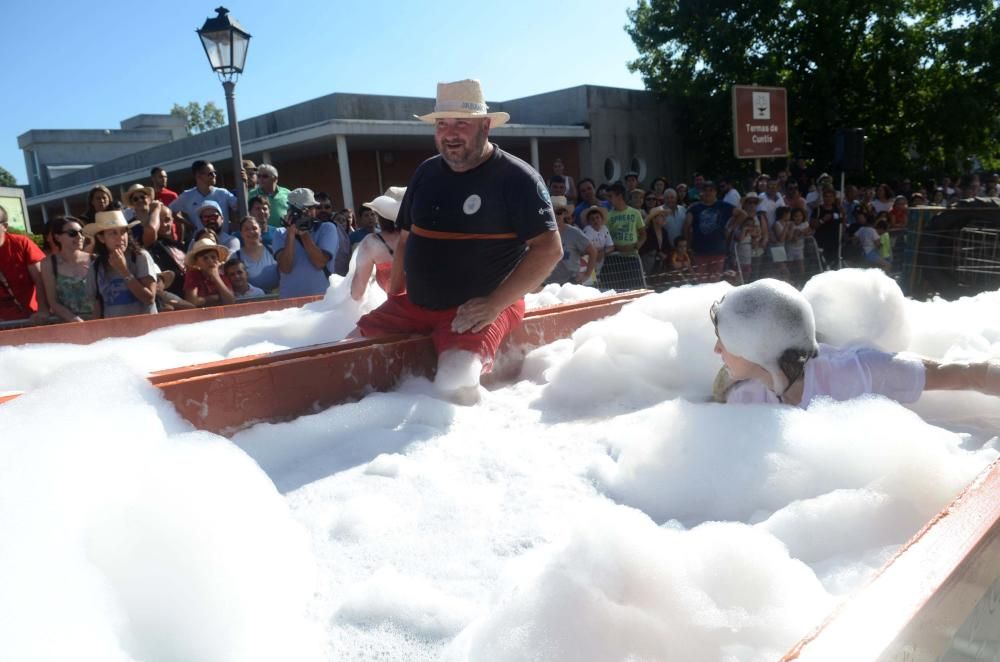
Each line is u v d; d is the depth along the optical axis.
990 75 20.25
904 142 21.20
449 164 3.05
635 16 21.62
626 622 1.07
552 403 2.83
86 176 25.16
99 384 1.80
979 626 0.97
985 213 6.92
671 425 1.95
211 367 2.43
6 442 1.44
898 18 20.33
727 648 1.05
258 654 1.25
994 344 2.60
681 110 20.80
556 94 18.69
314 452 2.38
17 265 5.33
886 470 1.62
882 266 11.79
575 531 1.20
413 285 3.14
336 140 14.11
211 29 7.03
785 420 1.83
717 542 1.20
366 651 1.27
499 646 1.08
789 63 20.94
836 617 0.80
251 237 6.42
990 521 1.01
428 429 2.49
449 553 1.61
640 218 9.20
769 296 1.99
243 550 1.39
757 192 11.47
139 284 5.08
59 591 1.15
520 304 3.34
